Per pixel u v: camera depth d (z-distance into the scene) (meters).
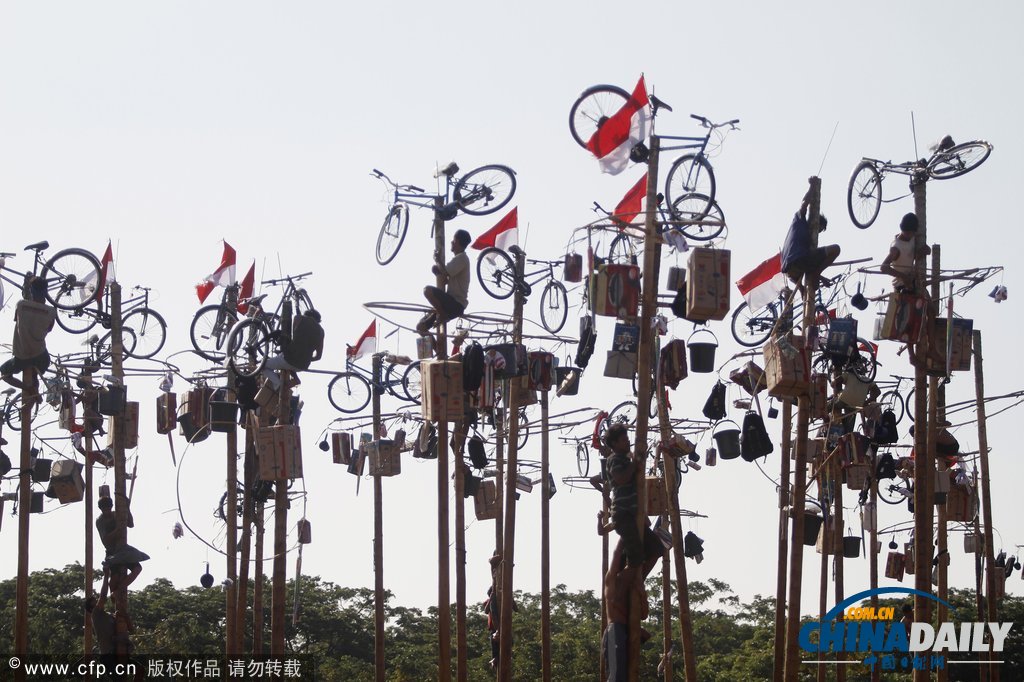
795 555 53.25
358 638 132.25
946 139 61.69
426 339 72.81
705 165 50.69
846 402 70.38
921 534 64.06
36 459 82.69
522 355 68.25
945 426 80.19
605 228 47.12
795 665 52.25
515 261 73.31
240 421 78.94
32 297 65.00
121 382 71.50
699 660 134.75
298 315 67.50
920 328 60.69
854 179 61.53
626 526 39.34
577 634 134.00
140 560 60.62
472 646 134.62
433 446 83.19
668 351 67.62
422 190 62.81
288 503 70.50
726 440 71.69
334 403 89.62
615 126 47.94
